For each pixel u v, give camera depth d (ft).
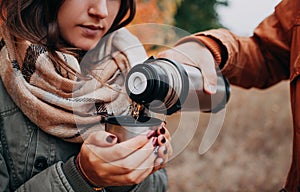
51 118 5.08
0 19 5.25
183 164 19.79
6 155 5.20
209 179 19.63
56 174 4.89
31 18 5.21
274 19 7.39
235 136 24.36
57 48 5.07
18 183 5.18
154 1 17.60
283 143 24.27
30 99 5.05
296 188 6.59
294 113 6.53
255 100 27.86
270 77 7.64
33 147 5.17
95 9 5.07
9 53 5.18
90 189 4.81
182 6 31.96
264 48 7.46
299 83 6.44
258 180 20.21
